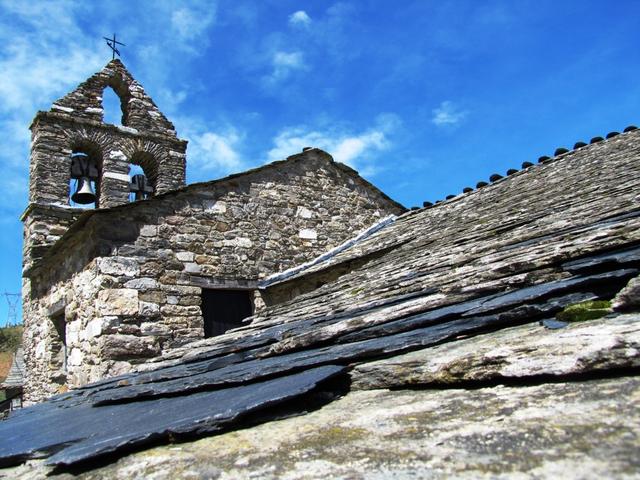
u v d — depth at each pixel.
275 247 10.16
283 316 5.71
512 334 2.13
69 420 3.09
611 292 2.22
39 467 1.99
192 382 3.10
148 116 12.59
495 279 3.03
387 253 8.02
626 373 1.52
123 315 8.15
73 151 12.02
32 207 10.80
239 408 1.93
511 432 1.33
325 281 9.09
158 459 1.72
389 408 1.80
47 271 10.75
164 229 8.98
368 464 1.34
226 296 9.52
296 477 1.35
